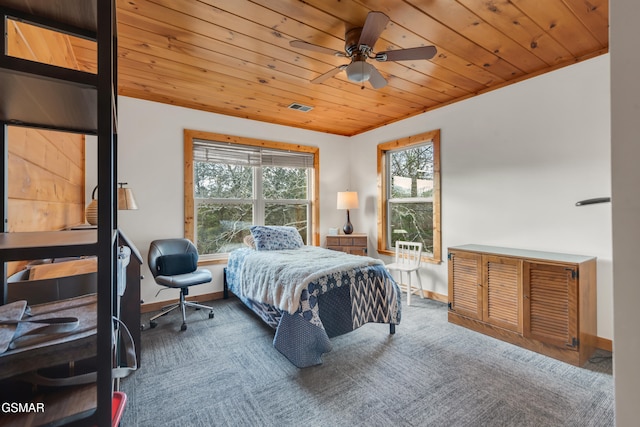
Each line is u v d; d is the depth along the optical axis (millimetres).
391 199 4469
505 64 2670
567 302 2242
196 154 3750
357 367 2191
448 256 3033
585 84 2537
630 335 564
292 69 2707
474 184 3332
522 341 2480
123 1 1781
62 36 2092
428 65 2660
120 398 990
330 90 3211
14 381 788
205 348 2504
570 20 2025
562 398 1827
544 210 2799
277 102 3559
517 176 2980
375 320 2670
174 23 2008
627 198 568
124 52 2391
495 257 2656
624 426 570
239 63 2586
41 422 689
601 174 2475
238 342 2615
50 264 1511
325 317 2375
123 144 3297
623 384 572
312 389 1934
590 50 2451
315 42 2250
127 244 2186
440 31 2131
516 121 2975
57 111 943
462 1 1815
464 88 3201
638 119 555
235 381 2025
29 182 1458
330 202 4891
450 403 1787
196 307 3191
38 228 1588
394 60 2141
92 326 761
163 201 3512
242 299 3283
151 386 1969
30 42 1487
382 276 2742
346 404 1785
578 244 2596
